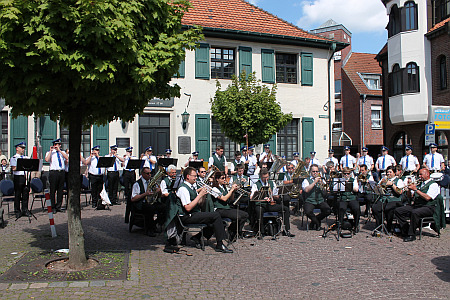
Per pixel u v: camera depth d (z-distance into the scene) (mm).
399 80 20125
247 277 5516
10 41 4484
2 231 8289
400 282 5340
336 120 33375
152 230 8234
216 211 7531
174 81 16906
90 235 8094
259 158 14570
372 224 9609
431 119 14789
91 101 5375
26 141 15570
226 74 18125
